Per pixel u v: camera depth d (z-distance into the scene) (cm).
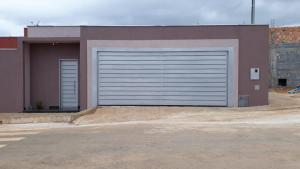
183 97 1853
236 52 1816
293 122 1297
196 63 1838
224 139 951
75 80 1988
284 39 3438
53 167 703
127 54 1856
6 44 1881
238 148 833
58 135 1099
